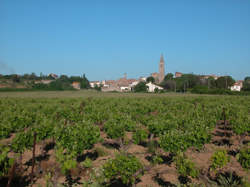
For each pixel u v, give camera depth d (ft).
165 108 75.36
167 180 25.62
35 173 27.40
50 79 520.01
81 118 54.08
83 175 26.63
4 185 24.44
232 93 217.15
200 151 36.47
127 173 21.04
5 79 389.60
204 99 131.13
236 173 27.48
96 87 460.14
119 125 39.63
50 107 74.84
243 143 43.70
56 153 24.44
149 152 35.70
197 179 25.40
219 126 60.80
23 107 77.56
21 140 29.35
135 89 350.02
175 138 29.81
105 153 34.78
